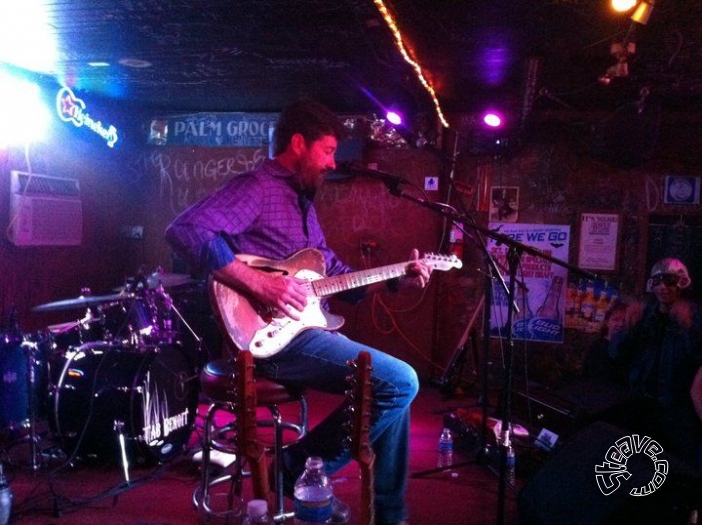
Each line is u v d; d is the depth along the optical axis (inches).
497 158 202.2
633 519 78.2
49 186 185.0
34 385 135.0
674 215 190.1
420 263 98.5
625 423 121.3
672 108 185.2
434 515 112.0
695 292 187.5
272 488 90.8
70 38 141.1
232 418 166.9
